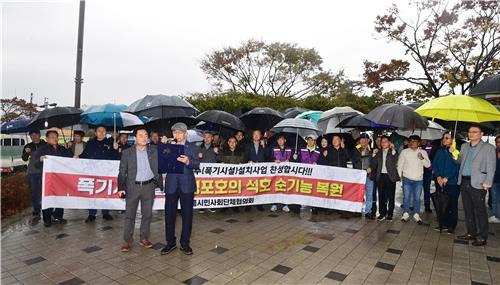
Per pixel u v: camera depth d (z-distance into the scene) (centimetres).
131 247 474
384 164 651
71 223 586
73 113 629
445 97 548
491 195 715
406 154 654
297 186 702
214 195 651
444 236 556
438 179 582
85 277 377
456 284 376
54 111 608
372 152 687
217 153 715
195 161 454
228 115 700
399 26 1481
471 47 1388
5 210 607
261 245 495
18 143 1573
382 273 403
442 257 459
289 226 600
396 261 442
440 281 383
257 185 684
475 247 502
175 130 449
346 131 923
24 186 699
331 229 587
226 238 524
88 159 580
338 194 686
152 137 714
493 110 521
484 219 510
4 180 686
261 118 802
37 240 496
